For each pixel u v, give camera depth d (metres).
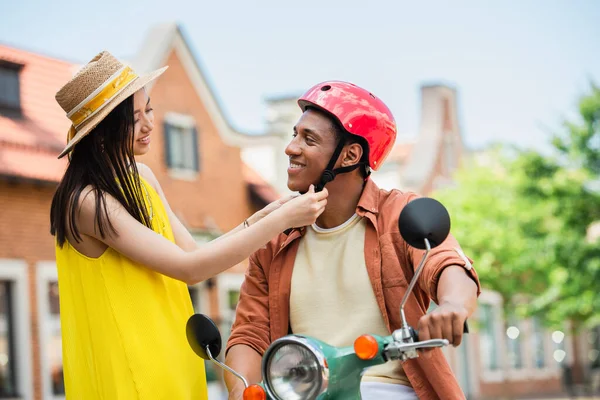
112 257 3.43
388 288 3.43
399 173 33.56
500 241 26.00
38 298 17.77
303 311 3.52
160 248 3.31
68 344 3.47
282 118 27.16
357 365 2.77
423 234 2.75
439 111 34.59
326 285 3.50
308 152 3.44
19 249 17.56
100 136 3.46
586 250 24.88
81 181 3.43
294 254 3.59
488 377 34.81
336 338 3.45
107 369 3.37
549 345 39.56
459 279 3.02
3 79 18.97
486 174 27.88
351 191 3.53
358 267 3.47
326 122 3.45
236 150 23.42
